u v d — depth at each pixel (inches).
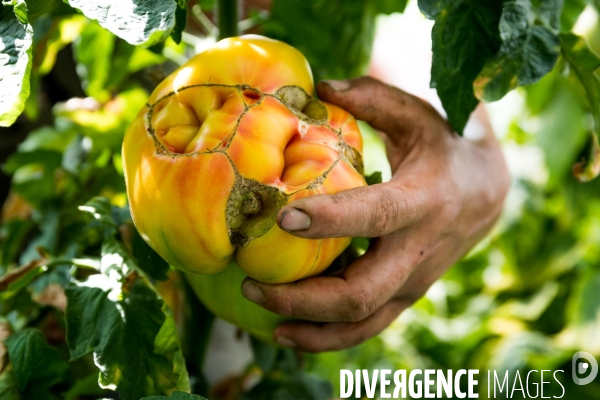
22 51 13.1
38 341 17.3
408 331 36.2
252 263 15.1
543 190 39.9
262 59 15.2
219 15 18.8
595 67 16.9
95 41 23.1
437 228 18.0
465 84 17.1
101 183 23.6
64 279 19.8
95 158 23.6
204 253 14.6
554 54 16.4
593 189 37.5
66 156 25.1
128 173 14.9
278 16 22.3
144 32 12.6
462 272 41.6
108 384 15.8
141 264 17.9
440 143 19.0
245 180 14.2
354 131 16.5
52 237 22.7
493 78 16.2
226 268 16.9
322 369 31.2
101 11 12.8
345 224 14.4
